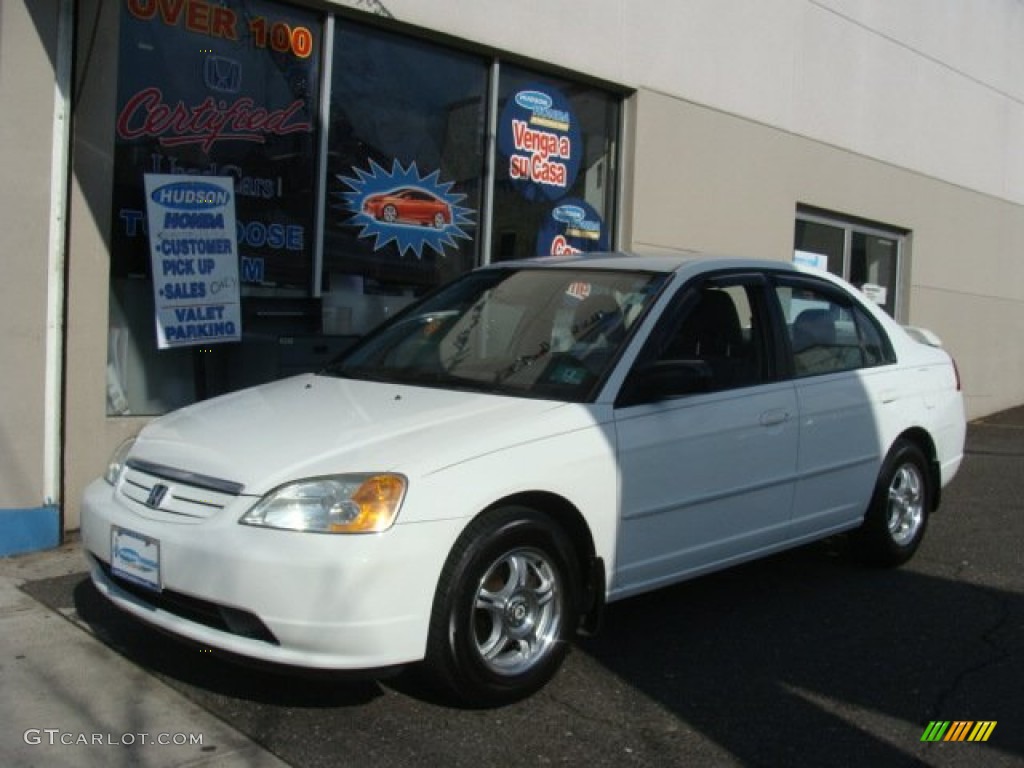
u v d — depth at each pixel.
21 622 4.50
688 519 4.43
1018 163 14.20
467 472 3.59
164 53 6.25
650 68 9.02
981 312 13.72
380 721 3.66
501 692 3.71
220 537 3.42
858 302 5.80
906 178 12.16
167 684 3.90
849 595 5.31
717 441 4.52
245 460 3.61
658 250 9.23
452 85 7.80
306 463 3.53
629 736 3.63
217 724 3.59
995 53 13.46
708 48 9.53
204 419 4.13
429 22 7.38
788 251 10.62
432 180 7.73
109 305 6.10
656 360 4.41
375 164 7.36
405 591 3.40
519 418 3.90
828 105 10.94
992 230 13.78
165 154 6.31
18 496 5.60
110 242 6.04
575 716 3.77
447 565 3.53
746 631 4.73
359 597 3.32
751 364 4.89
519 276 5.12
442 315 5.05
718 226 9.78
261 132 6.74
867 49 11.38
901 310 12.52
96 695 3.79
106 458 6.02
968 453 10.52
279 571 3.31
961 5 12.76
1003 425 12.94
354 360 4.95
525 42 8.02
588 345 4.44
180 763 3.31
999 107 13.66
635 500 4.17
